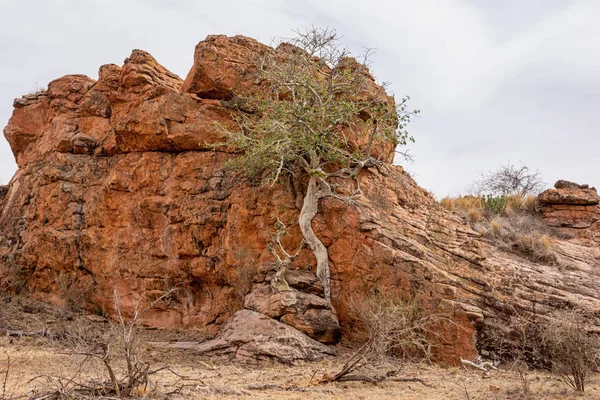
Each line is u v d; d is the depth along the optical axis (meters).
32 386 8.35
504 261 14.27
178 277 15.66
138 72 17.14
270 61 15.50
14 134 21.38
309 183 14.09
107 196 16.78
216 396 8.10
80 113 19.11
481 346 11.95
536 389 8.91
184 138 15.89
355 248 13.59
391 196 15.12
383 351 9.84
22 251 18.45
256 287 13.51
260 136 14.39
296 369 10.75
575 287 13.45
